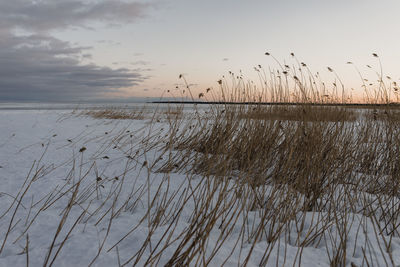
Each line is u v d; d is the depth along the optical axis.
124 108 12.76
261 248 1.95
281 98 3.75
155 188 3.16
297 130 3.24
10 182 3.31
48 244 1.93
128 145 5.62
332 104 3.86
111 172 3.81
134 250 1.86
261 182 3.12
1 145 5.47
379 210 2.64
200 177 3.54
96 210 2.54
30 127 7.92
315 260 1.81
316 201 2.68
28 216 2.39
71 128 8.06
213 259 1.77
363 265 1.73
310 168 2.82
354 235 2.12
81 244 1.91
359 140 3.94
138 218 2.41
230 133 3.93
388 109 3.92
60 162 4.30
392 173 3.16
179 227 2.22
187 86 3.70
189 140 4.75
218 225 2.31
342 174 3.11
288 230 2.25
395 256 1.82
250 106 3.95
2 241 1.98
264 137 3.71
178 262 1.62
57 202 2.76
